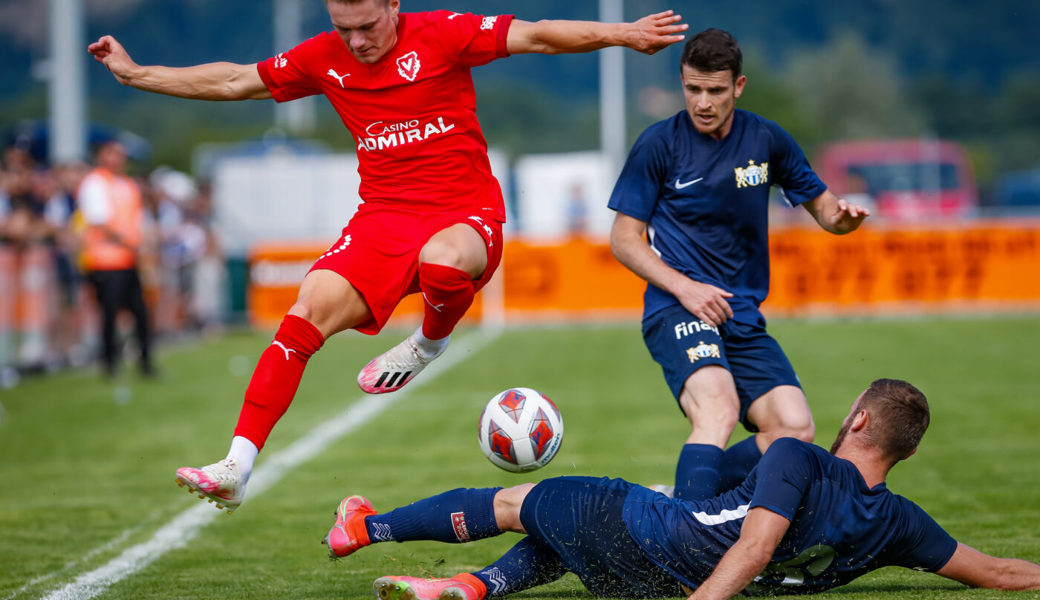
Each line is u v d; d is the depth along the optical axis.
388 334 62.91
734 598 13.89
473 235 15.32
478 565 17.20
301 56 15.80
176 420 33.41
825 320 60.44
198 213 62.25
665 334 17.83
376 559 17.72
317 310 15.06
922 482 22.78
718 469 16.39
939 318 59.72
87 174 43.62
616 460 25.73
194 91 16.12
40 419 33.75
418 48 15.27
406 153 15.57
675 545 13.42
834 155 95.69
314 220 83.50
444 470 25.25
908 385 13.47
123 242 42.16
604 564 13.73
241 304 66.31
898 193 90.06
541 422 15.82
